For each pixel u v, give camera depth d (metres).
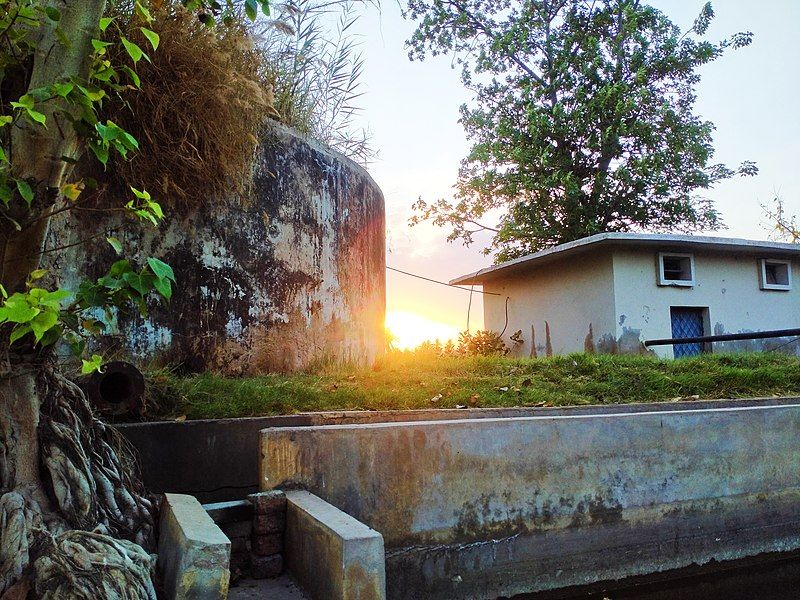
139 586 2.38
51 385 2.94
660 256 11.38
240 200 6.02
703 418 4.84
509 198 17.98
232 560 3.35
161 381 4.69
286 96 7.18
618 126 16.59
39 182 2.58
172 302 5.50
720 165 17.34
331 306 6.93
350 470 3.73
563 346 12.44
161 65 5.27
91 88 2.59
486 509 4.04
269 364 6.09
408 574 3.76
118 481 3.01
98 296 2.47
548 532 4.20
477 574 3.96
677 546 4.59
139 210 2.71
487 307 15.23
